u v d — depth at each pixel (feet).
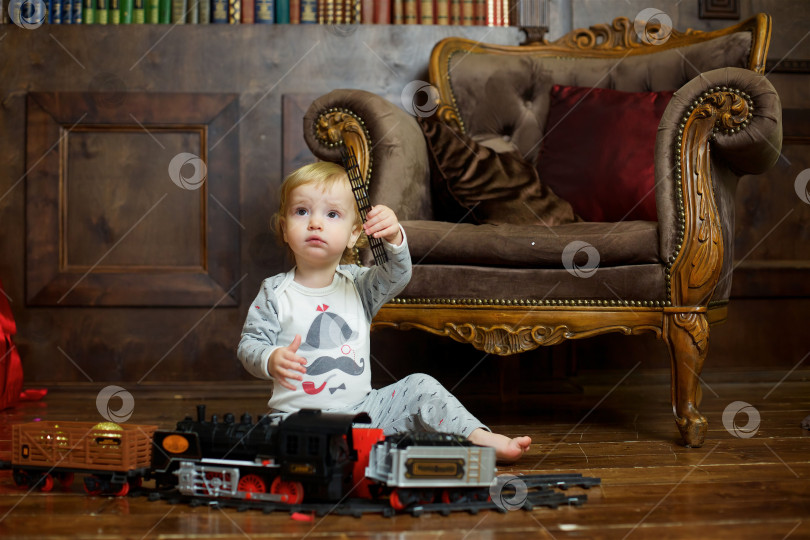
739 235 8.60
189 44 8.12
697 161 5.16
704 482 4.05
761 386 8.15
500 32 8.34
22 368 7.47
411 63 8.29
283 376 3.75
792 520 3.33
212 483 3.53
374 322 5.53
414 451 3.35
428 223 5.57
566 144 6.90
